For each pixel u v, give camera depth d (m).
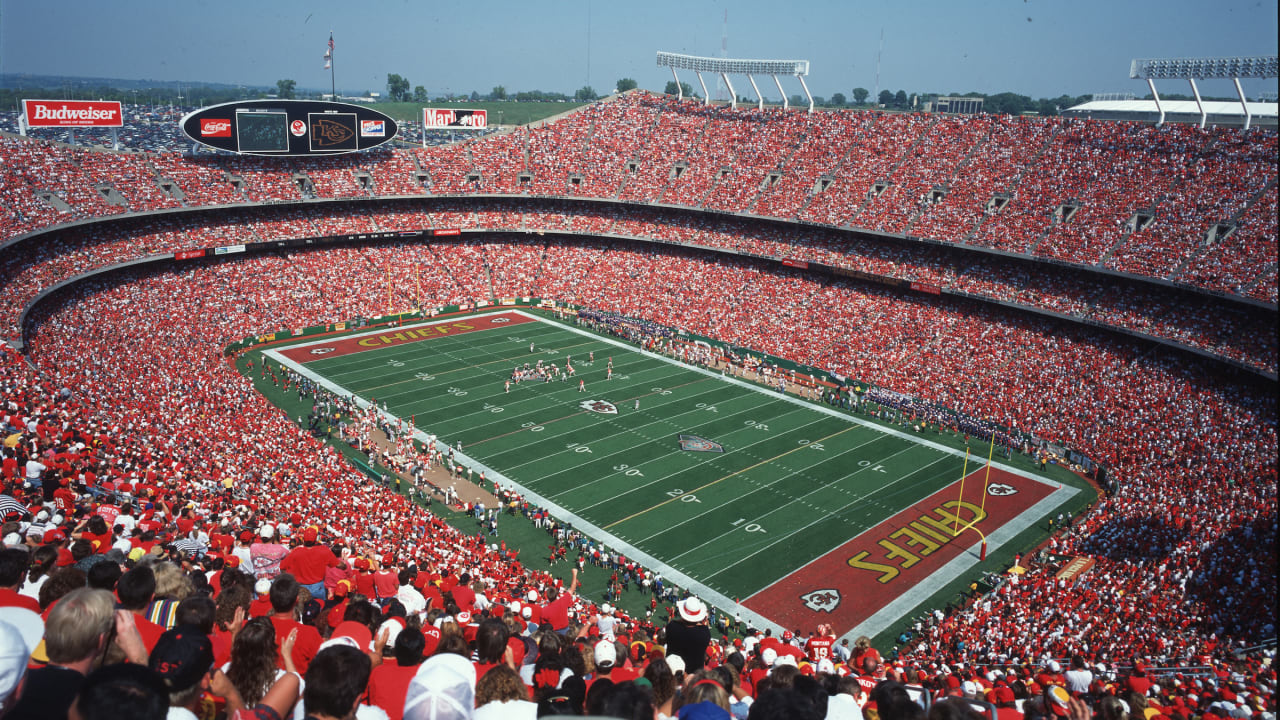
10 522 13.86
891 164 82.62
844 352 71.19
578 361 73.81
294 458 45.31
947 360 66.88
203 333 70.19
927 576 40.84
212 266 79.75
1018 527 46.19
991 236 71.25
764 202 86.38
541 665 9.91
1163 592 34.81
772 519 46.00
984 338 67.94
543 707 7.62
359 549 27.64
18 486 19.23
